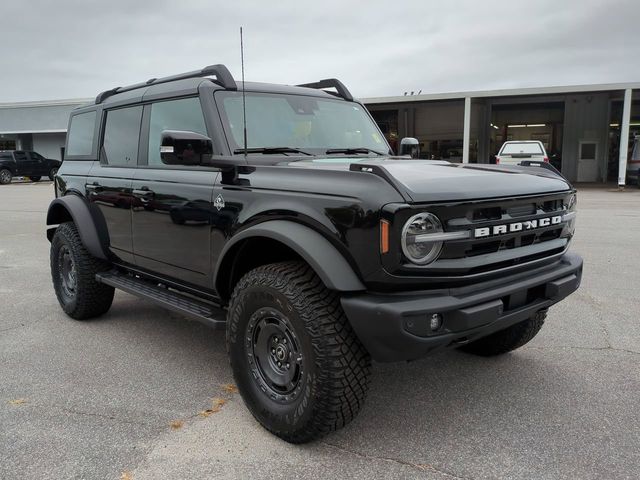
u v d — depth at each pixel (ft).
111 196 14.37
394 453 9.11
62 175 17.17
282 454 9.11
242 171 10.48
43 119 115.75
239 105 12.05
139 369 12.76
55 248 16.69
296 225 9.14
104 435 9.71
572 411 10.52
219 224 10.72
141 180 13.14
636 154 78.18
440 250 8.37
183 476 8.46
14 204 56.24
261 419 9.74
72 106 113.50
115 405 10.89
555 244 10.36
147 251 13.24
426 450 9.19
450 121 98.58
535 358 13.24
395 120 101.24
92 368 12.80
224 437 9.66
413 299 8.30
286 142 12.27
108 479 8.40
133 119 14.19
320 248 8.65
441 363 13.00
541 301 9.98
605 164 93.71
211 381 12.09
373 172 8.54
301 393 9.02
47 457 9.00
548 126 99.45
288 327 9.16
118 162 14.69
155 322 16.38
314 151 12.48
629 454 8.98
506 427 9.94
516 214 9.39
